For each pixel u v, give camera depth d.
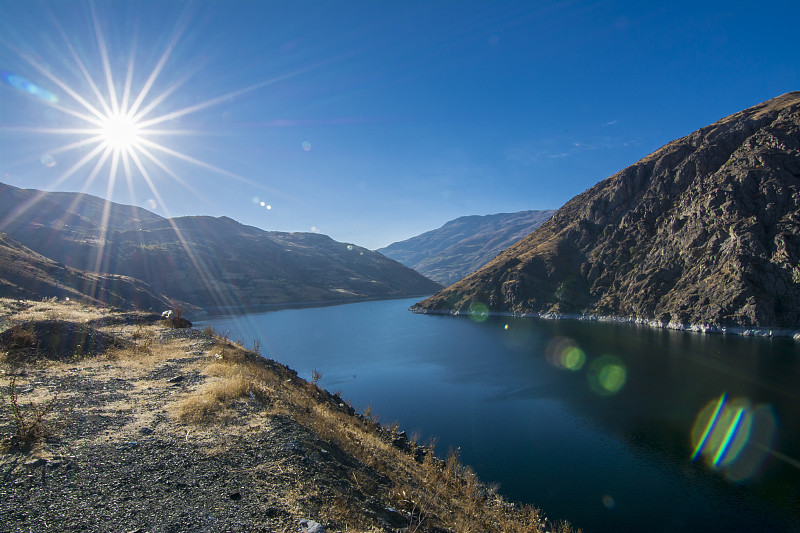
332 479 8.09
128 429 8.77
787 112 97.69
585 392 41.19
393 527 7.43
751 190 88.44
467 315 128.00
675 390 40.44
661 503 21.11
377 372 53.41
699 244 91.75
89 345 16.83
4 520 5.05
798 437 28.84
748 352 56.53
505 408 36.91
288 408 12.17
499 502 16.14
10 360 13.62
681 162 115.31
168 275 178.88
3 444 7.22
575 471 24.55
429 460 16.12
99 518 5.40
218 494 6.49
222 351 18.67
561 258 128.12
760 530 18.94
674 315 83.06
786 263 73.00
